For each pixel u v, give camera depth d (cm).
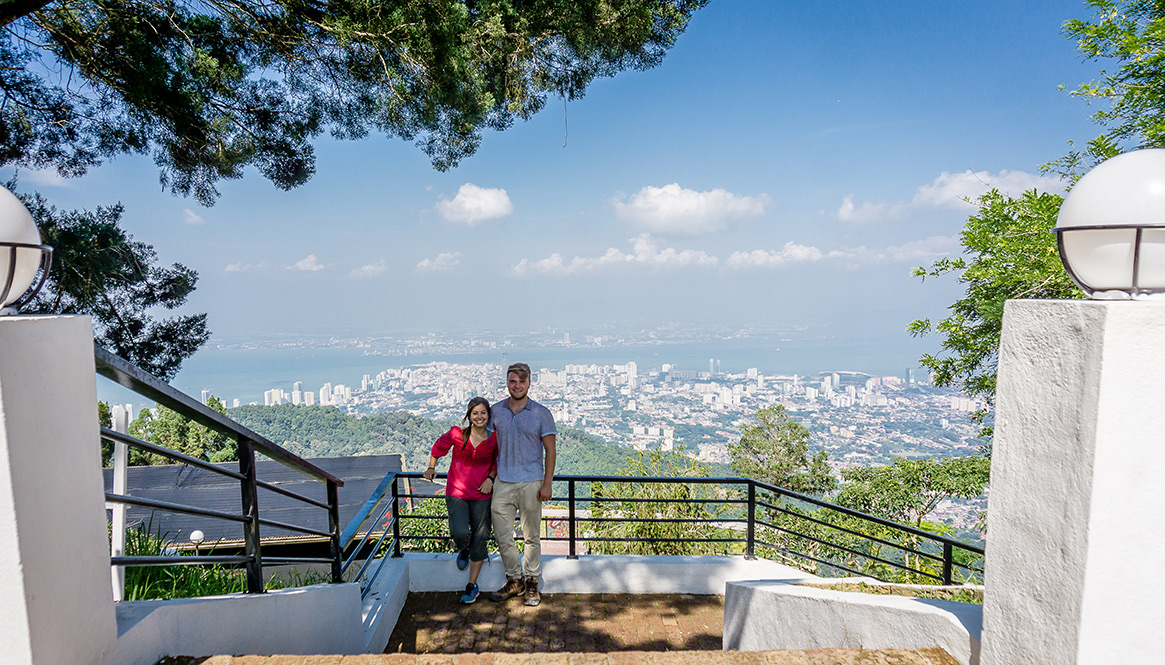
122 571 251
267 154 641
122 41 523
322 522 1209
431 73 572
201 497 1292
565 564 480
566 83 677
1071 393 125
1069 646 123
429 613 444
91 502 150
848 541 1108
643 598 473
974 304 926
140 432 1969
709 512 753
